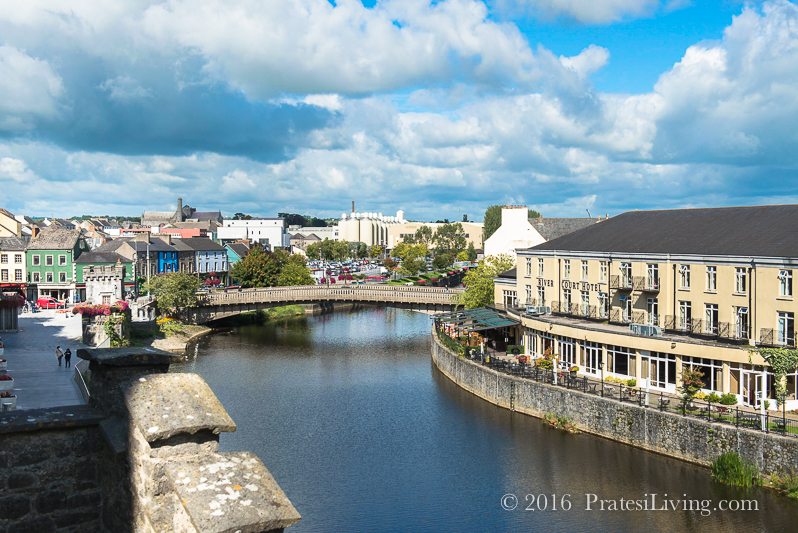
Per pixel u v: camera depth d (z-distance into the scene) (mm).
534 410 48531
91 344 66750
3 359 51938
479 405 53062
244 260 130750
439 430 46219
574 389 45938
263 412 52125
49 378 48438
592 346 51375
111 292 95938
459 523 31453
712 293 45844
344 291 95625
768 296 41719
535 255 65750
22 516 9492
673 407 40031
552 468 37750
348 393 58531
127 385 9344
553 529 30516
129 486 9109
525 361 57719
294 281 127688
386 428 47219
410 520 31750
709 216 53594
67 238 111375
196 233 173750
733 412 38719
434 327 81250
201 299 99500
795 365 37625
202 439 8883
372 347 85375
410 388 60344
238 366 71750
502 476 37062
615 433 41688
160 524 8281
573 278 59875
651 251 50812
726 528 29578
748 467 33844
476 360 59312
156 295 99375
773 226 45844
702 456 36406
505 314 70375
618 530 30031
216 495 7691
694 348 42375
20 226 128000
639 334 46375
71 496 9812
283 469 38969
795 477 32250
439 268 184625
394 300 92062
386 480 37062
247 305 99625
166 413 8773
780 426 34781
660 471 36281
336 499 34375
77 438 9820
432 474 37844
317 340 91625
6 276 108438
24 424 9367
